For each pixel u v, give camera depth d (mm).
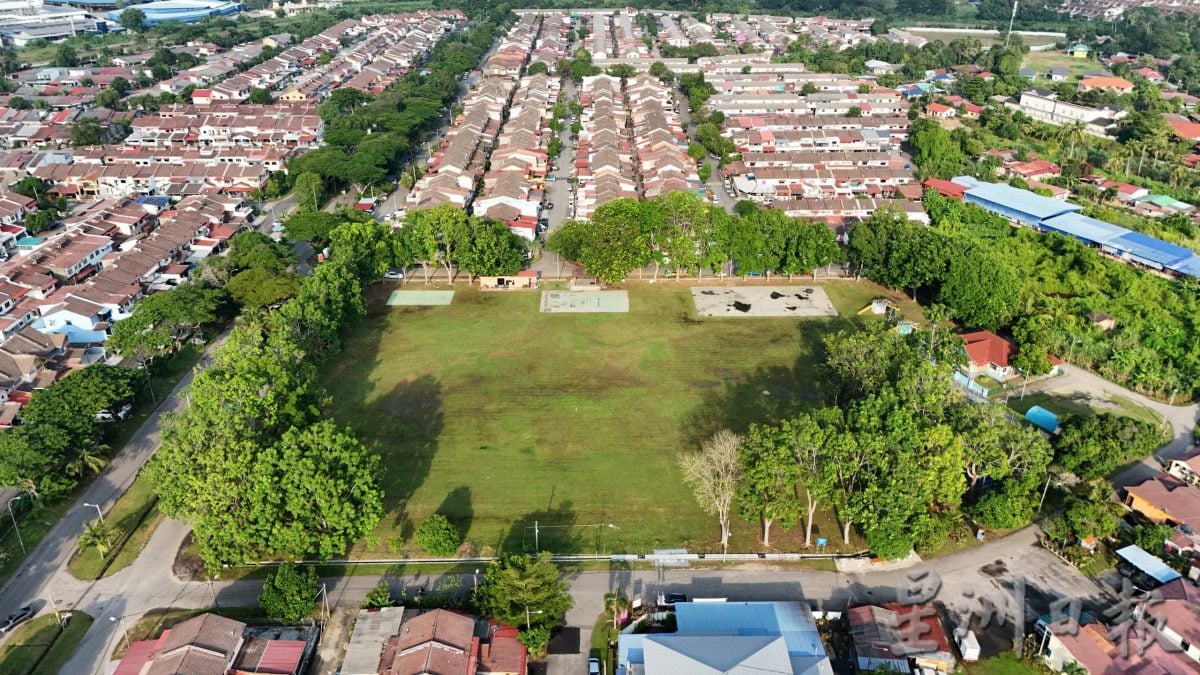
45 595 94562
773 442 97750
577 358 147000
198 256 187625
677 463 117938
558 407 131875
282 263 171750
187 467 94625
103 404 119500
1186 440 124625
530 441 123062
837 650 88188
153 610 92812
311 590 90438
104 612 92438
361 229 169375
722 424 127250
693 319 161625
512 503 109688
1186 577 97250
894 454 97125
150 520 106688
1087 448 111000
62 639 88812
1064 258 183625
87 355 145125
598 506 109312
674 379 140000
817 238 173875
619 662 84500
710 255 173250
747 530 105312
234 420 99438
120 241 194250
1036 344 140375
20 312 154875
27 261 172500
